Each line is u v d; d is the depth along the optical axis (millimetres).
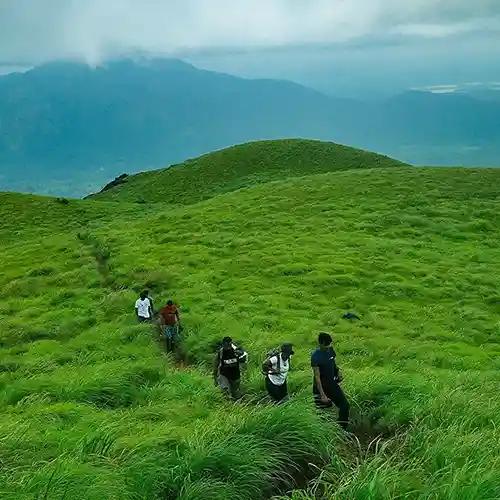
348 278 36906
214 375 17422
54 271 44594
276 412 10312
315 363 12562
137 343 26312
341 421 12234
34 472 8367
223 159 113375
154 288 36750
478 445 9039
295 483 9227
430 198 58469
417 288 35562
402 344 26078
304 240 46062
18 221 77062
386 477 7840
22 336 29766
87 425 12312
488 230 49750
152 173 122875
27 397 16172
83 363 23297
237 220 54875
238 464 8828
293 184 67562
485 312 32125
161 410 13789
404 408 12094
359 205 56750
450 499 7246
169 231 53500
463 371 21000
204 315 30250
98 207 84500
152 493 8125
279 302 32875
